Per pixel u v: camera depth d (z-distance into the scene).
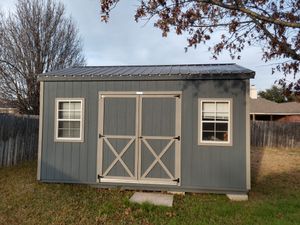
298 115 28.34
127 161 8.46
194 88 8.21
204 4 5.55
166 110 8.33
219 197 7.88
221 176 8.02
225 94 8.07
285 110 28.39
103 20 5.35
